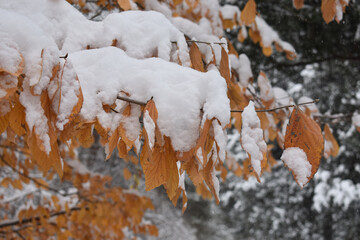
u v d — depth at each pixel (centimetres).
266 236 1008
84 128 119
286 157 115
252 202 1037
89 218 329
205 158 104
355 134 629
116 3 224
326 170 810
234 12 273
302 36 446
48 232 330
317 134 115
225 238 1108
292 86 643
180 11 245
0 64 93
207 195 295
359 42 435
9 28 100
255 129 116
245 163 331
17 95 107
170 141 111
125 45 145
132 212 330
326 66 549
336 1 196
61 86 100
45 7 135
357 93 571
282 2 399
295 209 960
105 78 117
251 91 272
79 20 141
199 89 119
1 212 446
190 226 1121
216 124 111
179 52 150
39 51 99
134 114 117
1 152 349
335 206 829
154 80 119
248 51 443
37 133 95
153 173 107
